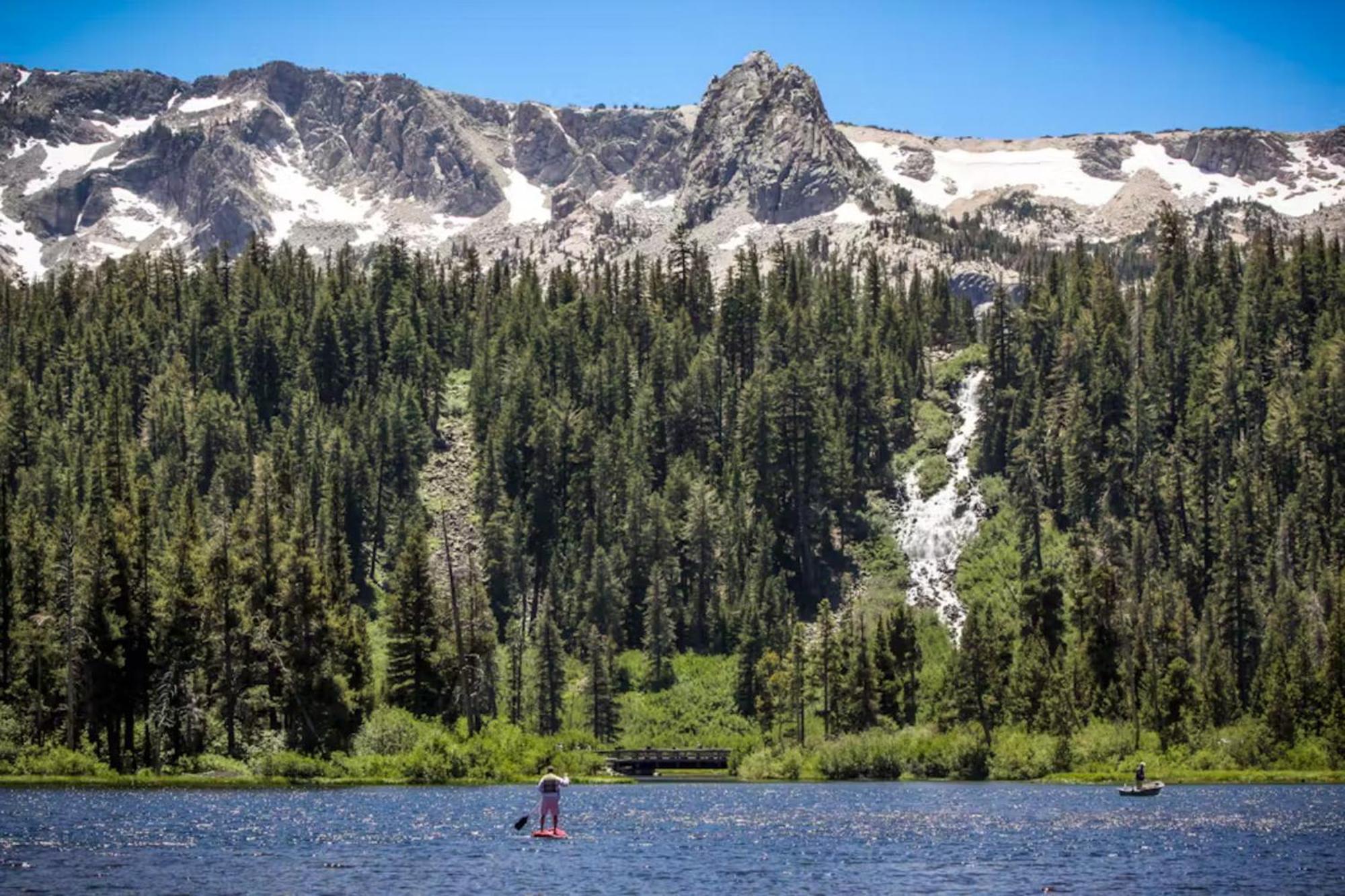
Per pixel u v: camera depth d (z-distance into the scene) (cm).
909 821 9494
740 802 11300
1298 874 6825
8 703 12900
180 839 7744
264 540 14025
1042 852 7612
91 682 12594
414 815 9369
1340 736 15412
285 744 13050
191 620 12925
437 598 15175
